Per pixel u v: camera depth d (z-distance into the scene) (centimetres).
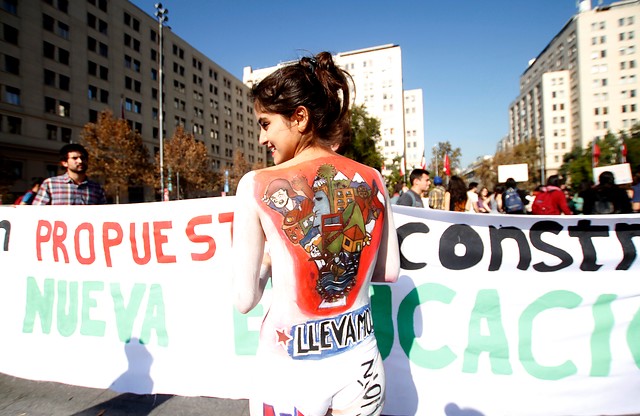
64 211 266
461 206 653
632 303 215
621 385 210
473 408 212
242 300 85
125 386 246
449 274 223
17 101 2967
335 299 89
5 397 238
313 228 87
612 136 3922
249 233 86
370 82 8131
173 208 249
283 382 86
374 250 95
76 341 259
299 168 90
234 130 6481
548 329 216
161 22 2662
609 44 6531
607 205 571
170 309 247
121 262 256
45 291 267
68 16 3378
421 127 9200
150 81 4438
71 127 3400
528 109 8775
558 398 211
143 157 3216
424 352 220
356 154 3691
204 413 218
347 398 88
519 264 221
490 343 217
